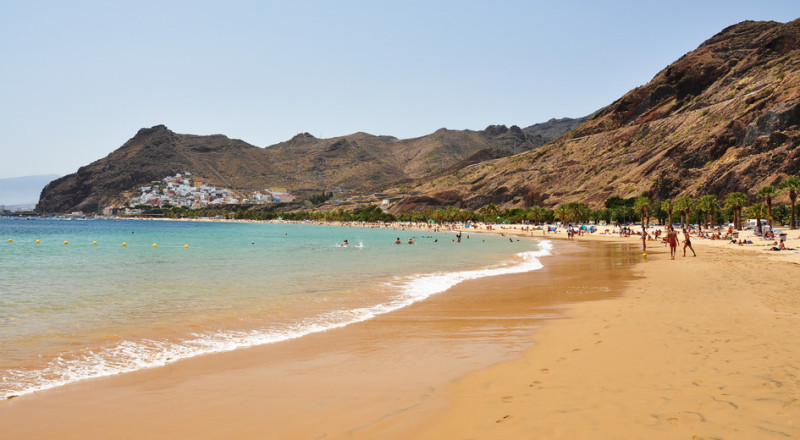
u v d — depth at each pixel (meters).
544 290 24.33
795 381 8.76
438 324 16.11
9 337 14.36
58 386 9.90
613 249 63.66
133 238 109.69
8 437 7.47
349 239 110.06
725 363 10.07
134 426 7.88
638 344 12.20
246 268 38.09
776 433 6.71
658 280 27.03
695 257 43.28
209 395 9.32
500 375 10.17
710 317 15.35
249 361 11.76
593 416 7.59
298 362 11.64
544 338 13.67
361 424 7.75
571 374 9.93
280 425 7.80
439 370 10.75
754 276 26.64
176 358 12.05
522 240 98.81
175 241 96.81
